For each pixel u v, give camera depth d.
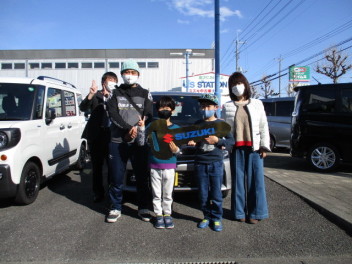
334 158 6.34
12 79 4.73
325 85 6.51
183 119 4.94
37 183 4.56
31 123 4.37
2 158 3.84
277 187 5.17
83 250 2.96
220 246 3.04
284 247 3.02
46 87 5.04
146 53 30.06
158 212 3.55
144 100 3.75
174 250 2.96
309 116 6.57
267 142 3.58
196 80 23.69
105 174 6.48
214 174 3.41
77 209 4.21
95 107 4.36
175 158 3.55
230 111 3.64
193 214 3.98
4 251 2.93
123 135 3.62
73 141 6.22
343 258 2.80
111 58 29.98
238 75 3.59
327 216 3.79
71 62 29.95
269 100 10.16
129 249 2.98
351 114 6.19
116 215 3.72
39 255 2.86
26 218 3.83
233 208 3.71
